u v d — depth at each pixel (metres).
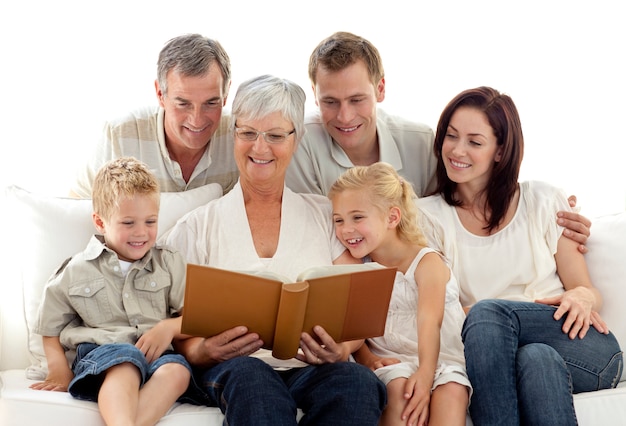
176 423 1.93
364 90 2.50
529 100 3.10
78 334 2.12
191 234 2.33
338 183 2.34
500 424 1.97
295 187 2.63
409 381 2.03
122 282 2.20
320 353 2.02
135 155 2.56
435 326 2.17
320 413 1.96
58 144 2.78
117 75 2.83
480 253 2.45
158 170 2.58
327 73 2.49
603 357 2.19
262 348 2.02
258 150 2.25
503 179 2.45
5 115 2.72
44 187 2.77
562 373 2.02
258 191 2.35
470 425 2.03
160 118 2.54
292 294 1.91
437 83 3.07
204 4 2.90
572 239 2.47
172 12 2.87
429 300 2.23
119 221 2.16
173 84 2.39
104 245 2.20
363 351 2.25
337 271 2.03
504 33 3.06
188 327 1.97
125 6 2.82
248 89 2.26
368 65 2.51
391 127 2.71
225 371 1.94
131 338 2.13
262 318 1.96
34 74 2.75
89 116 2.81
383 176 2.32
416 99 3.07
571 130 3.11
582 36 3.07
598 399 2.06
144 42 2.84
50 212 2.34
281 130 2.25
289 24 2.96
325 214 2.41
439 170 2.53
